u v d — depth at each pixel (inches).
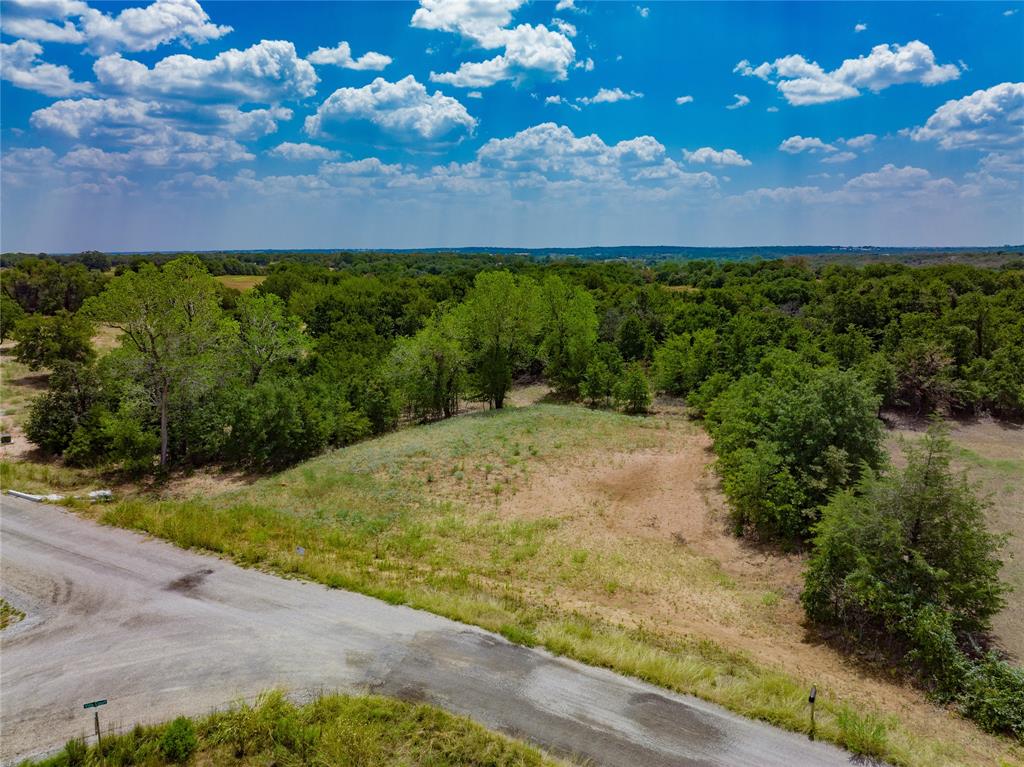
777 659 594.6
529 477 1141.1
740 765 422.3
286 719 440.5
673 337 2098.9
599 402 1908.2
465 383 1806.1
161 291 1264.8
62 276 3174.2
